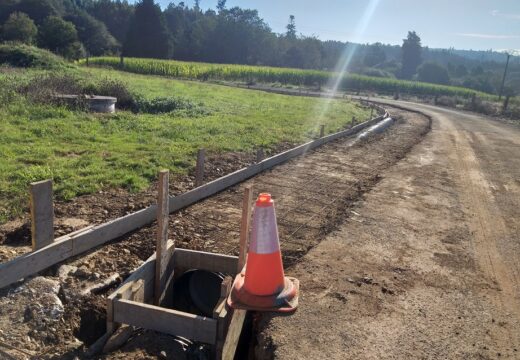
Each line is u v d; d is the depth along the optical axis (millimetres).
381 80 59281
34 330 4043
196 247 6094
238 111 19047
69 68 28203
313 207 8273
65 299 4520
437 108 36844
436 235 7402
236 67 52469
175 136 12281
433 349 4375
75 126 11992
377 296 5246
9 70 22594
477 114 33594
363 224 7605
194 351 4277
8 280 4461
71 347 4000
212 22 90938
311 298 5082
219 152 11344
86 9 93438
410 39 112812
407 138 18250
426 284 5668
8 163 8133
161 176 4723
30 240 5492
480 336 4645
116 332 4277
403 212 8430
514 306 5297
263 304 4262
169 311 4199
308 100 29734
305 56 89875
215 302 5320
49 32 56469
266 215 4277
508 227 8094
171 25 97625
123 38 89500
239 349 4738
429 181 11055
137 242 6035
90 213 6598
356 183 10227
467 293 5516
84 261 5293
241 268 5027
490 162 14164
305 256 6168
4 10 68125
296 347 4258
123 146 10422
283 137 14289
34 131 10828
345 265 6000
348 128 18312
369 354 4234
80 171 8180
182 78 44031
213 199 8172
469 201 9594
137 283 4578
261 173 10297
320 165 11711
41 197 4781
